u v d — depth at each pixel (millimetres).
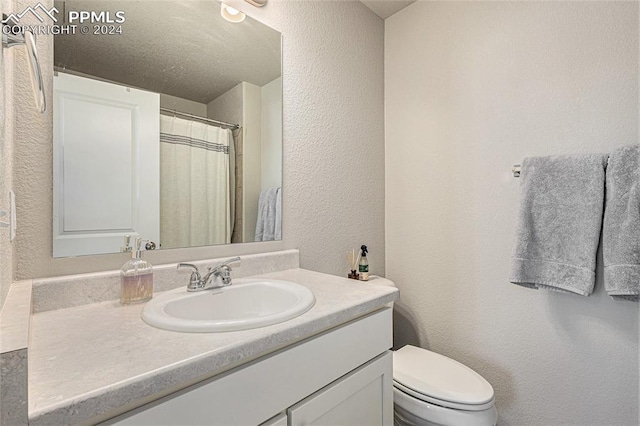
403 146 1806
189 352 557
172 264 1036
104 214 927
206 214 1140
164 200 1044
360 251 1711
